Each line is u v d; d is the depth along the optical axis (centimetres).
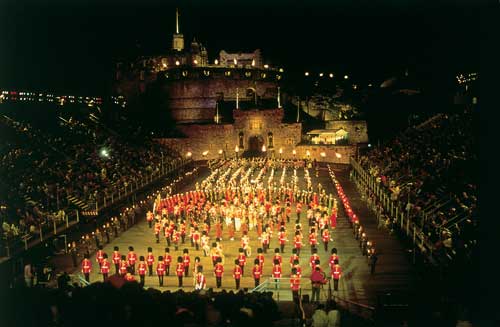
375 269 4694
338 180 9600
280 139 12612
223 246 5603
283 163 11312
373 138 13412
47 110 10875
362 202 7675
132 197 7719
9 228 5081
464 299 2928
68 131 10162
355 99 14112
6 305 2127
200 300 2445
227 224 6197
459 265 3656
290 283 4162
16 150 8150
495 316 2245
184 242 5784
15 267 4416
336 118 13850
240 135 12588
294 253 4547
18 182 6694
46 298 2183
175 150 11962
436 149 7725
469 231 4125
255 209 6412
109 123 11944
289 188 7931
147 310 2000
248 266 4912
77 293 2091
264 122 12588
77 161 8544
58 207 6272
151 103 13775
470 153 6119
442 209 5528
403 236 5506
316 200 6919
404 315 2784
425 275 4278
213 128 12400
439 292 3309
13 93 10556
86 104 12425
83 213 6394
